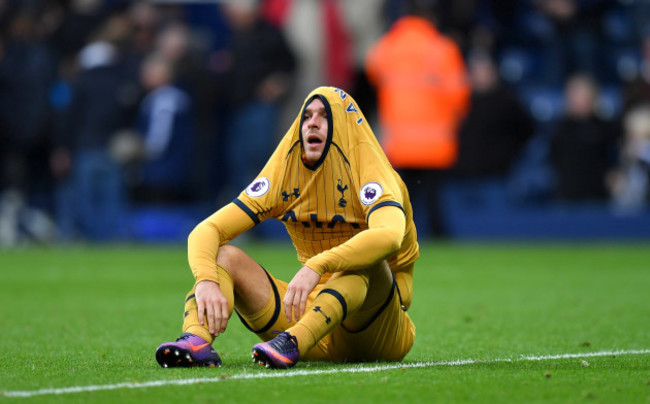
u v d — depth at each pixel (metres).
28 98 56.50
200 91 55.41
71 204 56.03
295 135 15.78
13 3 59.72
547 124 62.78
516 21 65.19
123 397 12.77
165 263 44.50
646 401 12.73
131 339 21.02
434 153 51.78
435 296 31.59
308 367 15.48
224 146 57.62
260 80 53.44
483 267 42.81
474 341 20.77
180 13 63.03
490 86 56.22
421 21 51.72
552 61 64.19
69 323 24.20
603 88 64.31
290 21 55.81
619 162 60.00
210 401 12.51
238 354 18.38
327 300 15.02
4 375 14.82
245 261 15.81
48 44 58.88
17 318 25.27
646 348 19.41
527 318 25.48
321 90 15.74
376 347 16.14
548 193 61.31
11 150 57.53
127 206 57.00
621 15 65.38
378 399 12.70
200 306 15.16
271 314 15.91
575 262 45.31
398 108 51.44
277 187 15.96
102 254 49.81
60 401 12.55
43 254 50.09
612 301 29.98
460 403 12.52
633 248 54.22
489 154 56.50
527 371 15.23
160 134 54.69
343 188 15.65
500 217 59.38
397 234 14.98
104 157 54.62
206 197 57.53
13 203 57.69
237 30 54.19
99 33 57.19
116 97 54.31
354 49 55.72
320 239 15.95
